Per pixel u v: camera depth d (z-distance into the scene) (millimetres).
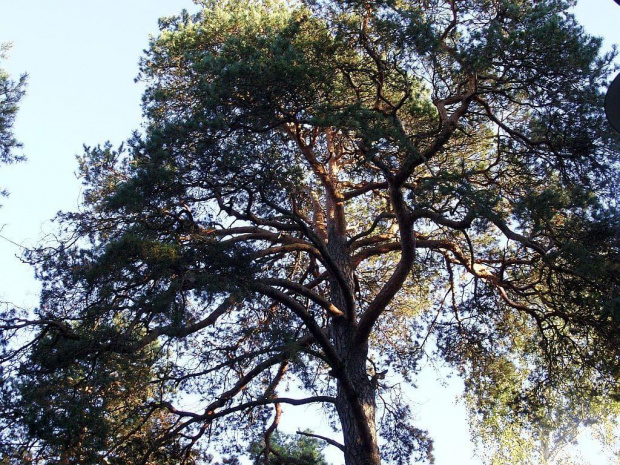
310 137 13234
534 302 13062
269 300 11461
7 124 12828
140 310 9656
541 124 11078
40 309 10234
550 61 10234
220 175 10523
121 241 9578
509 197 11711
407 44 10664
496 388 14680
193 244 10312
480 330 14438
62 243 11352
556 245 10367
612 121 4121
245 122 10711
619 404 13180
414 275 15211
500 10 10844
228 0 15672
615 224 10219
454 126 10883
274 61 10469
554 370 12609
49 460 9398
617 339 11078
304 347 11125
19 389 9227
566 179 11273
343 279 12047
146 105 14148
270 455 14602
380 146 10484
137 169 10578
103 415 9609
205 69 11023
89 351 9539
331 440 11922
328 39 11547
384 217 12852
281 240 12828
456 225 10602
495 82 11055
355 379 12180
